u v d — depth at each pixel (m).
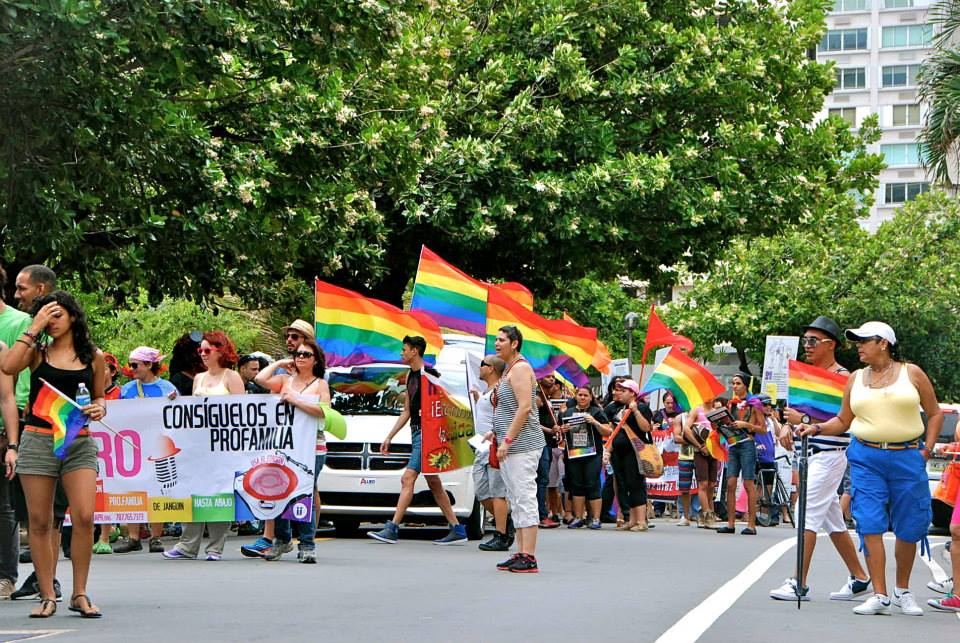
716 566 16.39
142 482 15.89
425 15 29.61
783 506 28.97
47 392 10.20
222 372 16.30
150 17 17.56
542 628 9.90
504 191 30.58
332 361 20.47
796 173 33.50
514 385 14.54
